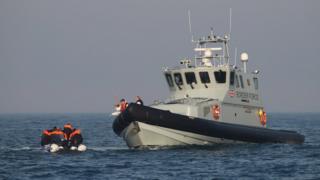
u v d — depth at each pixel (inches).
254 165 3412.9
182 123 3846.0
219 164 3427.7
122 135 4065.0
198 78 4082.2
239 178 3038.9
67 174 3186.5
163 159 3585.1
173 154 3754.9
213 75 4057.6
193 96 4106.8
